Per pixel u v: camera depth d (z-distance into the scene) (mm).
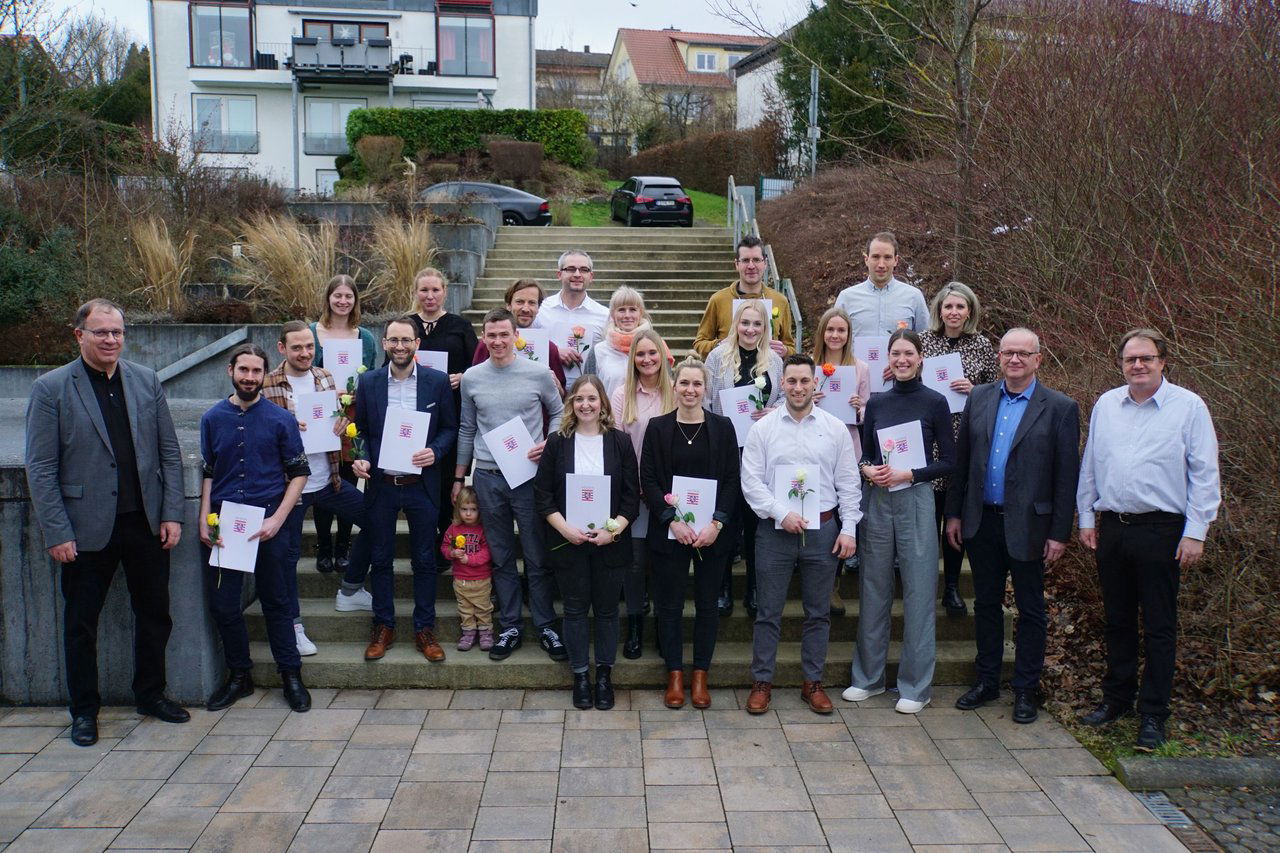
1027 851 3697
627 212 20547
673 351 10688
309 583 5738
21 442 5410
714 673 5230
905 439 4781
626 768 4312
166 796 4027
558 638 5246
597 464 4883
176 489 4652
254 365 4695
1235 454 5223
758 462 4910
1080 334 6605
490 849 3672
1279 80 7430
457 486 5375
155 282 10844
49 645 4891
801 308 11422
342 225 12555
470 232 13094
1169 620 4434
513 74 31984
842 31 14383
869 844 3730
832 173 15023
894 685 5281
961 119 8156
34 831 3754
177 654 4887
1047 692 5066
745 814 3938
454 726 4719
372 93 31531
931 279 10188
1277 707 4742
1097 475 4594
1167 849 3717
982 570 4914
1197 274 6020
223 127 31031
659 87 41438
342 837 3742
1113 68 7949
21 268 12398
